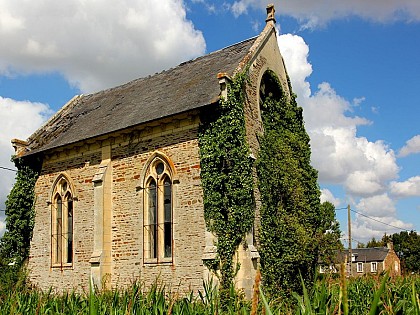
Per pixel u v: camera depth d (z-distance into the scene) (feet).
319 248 73.41
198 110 67.15
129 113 79.92
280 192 73.46
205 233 64.69
